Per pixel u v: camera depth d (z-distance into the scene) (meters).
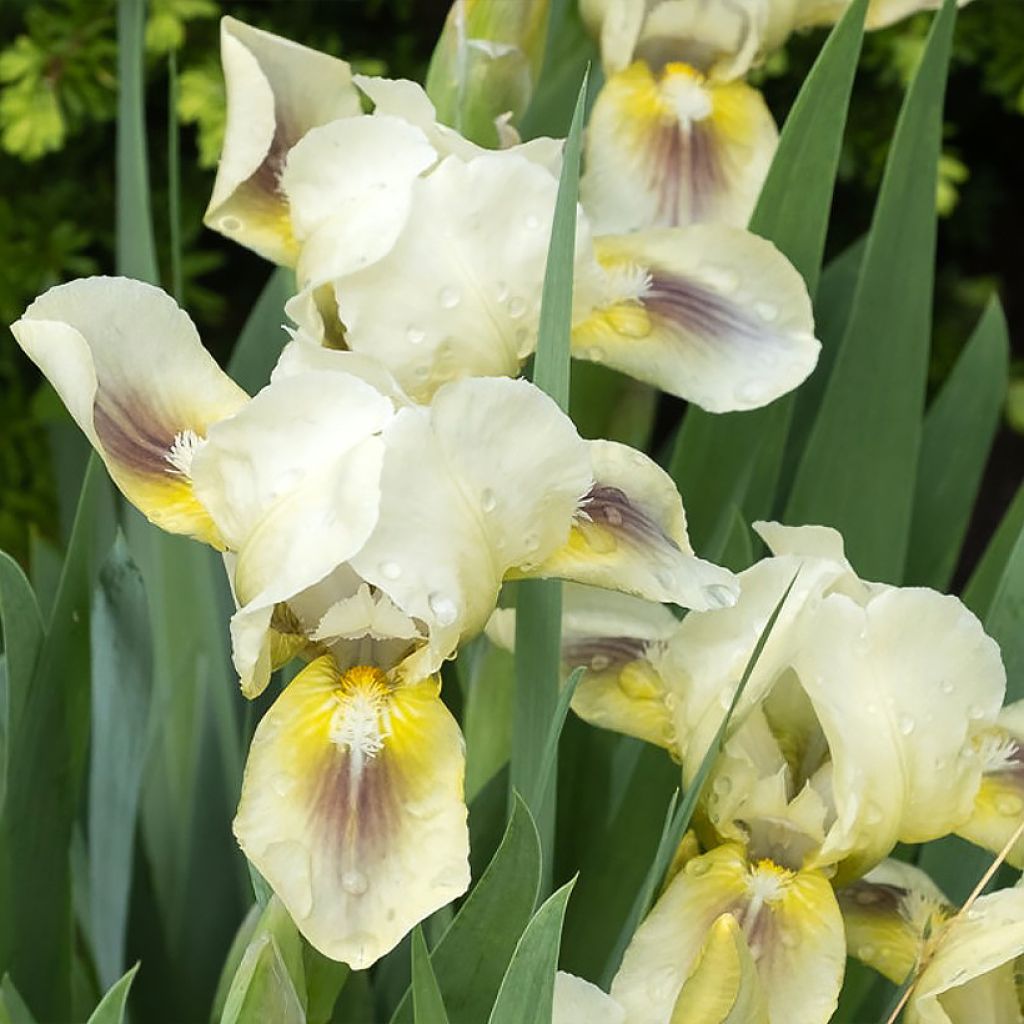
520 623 0.71
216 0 1.28
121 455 0.68
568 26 0.81
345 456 0.66
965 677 0.69
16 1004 0.72
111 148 1.31
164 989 0.80
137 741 0.76
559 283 0.69
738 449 0.78
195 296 1.27
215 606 0.81
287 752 0.67
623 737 0.79
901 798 0.69
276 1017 0.67
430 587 0.66
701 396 0.73
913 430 0.79
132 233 0.83
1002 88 1.30
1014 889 0.69
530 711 0.71
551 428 0.67
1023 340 1.59
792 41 1.24
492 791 0.74
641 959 0.69
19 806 0.74
